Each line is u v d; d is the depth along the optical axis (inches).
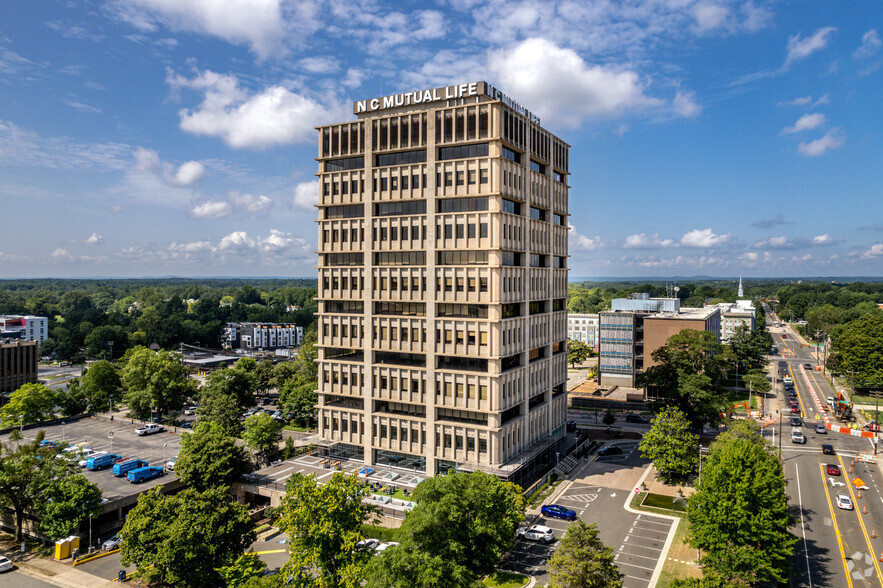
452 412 3750.0
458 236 3688.5
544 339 4345.5
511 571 2632.9
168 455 4367.6
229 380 5408.5
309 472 3836.1
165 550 2379.4
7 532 3353.8
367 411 3978.8
